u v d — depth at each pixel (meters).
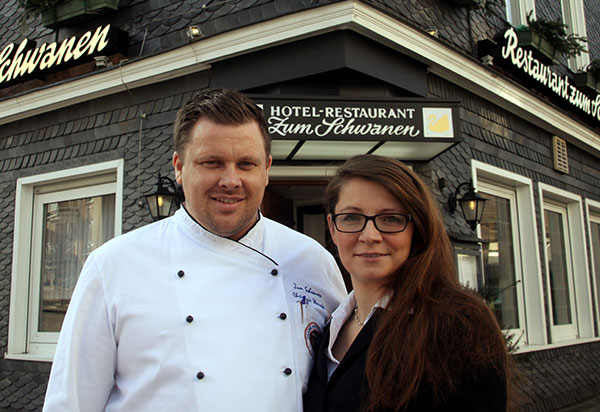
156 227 1.61
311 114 3.73
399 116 3.80
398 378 1.20
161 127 4.59
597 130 7.32
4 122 5.55
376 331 1.30
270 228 1.77
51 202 5.35
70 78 4.95
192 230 1.56
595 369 6.44
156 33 4.79
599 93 7.91
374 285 1.44
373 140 3.75
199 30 4.36
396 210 1.38
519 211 5.98
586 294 6.93
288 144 3.88
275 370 1.46
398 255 1.38
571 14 8.45
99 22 5.18
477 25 5.57
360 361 1.33
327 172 4.33
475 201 4.52
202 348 1.41
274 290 1.59
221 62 4.31
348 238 1.41
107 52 4.83
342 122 3.74
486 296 4.41
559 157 6.61
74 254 5.13
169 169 4.47
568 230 7.11
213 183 1.46
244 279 1.56
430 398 1.17
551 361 5.76
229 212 1.48
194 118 1.48
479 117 5.32
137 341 1.41
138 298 1.45
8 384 4.99
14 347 5.10
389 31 4.04
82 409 1.38
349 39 3.89
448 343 1.18
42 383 4.80
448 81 4.93
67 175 5.05
